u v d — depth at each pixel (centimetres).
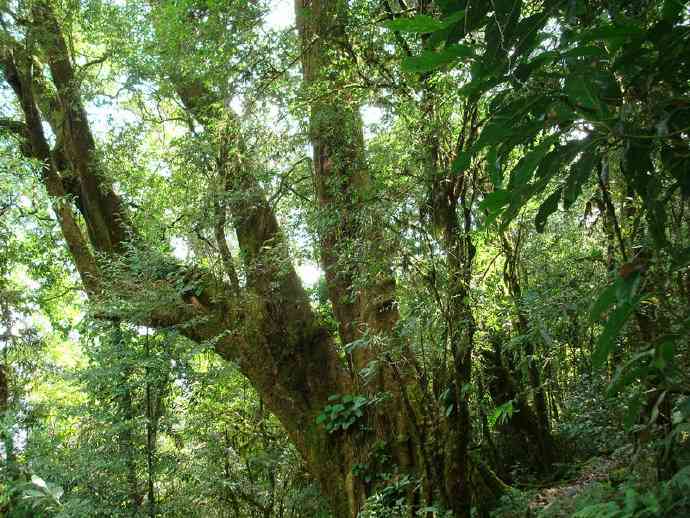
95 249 924
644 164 186
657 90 200
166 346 669
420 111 457
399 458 634
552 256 530
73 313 1220
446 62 163
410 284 482
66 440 694
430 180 450
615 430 661
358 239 514
